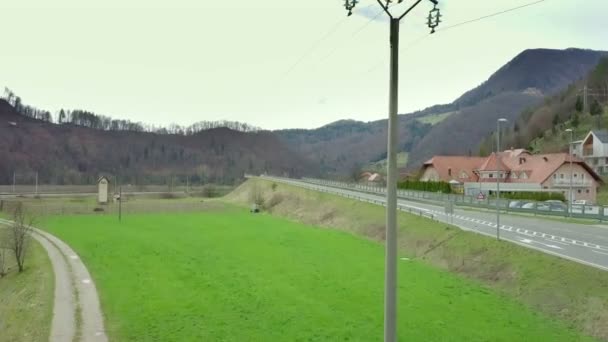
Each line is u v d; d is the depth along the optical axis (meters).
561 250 34.84
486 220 53.53
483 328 24.09
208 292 30.80
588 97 162.62
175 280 34.25
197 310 26.86
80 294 30.20
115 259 43.09
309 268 38.50
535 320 25.48
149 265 40.00
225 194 154.88
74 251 48.41
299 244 51.56
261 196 110.44
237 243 52.59
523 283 30.88
